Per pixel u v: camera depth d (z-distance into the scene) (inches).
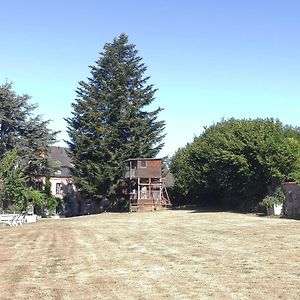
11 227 1509.6
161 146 2524.6
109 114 2417.6
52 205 2586.1
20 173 2018.9
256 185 1699.1
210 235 984.9
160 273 542.0
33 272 577.9
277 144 1599.4
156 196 2391.7
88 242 925.2
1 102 2213.3
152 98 2534.5
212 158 1870.1
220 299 402.6
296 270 532.4
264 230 1039.0
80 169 2390.5
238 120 2074.3
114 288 466.3
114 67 2472.9
